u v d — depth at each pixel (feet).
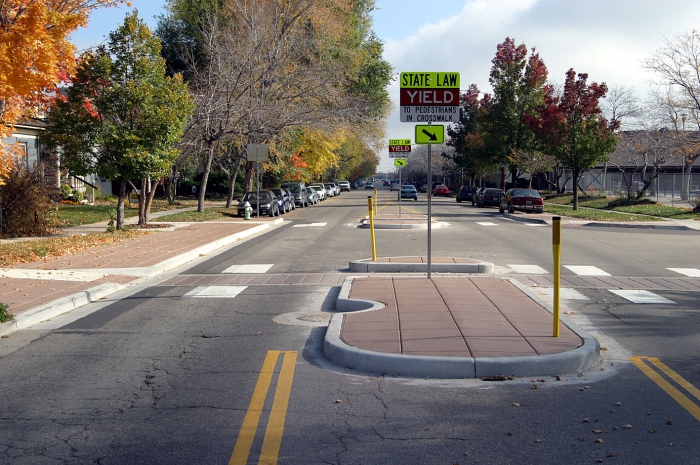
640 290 40.09
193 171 154.71
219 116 104.37
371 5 157.38
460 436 16.93
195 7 135.33
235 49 109.50
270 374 22.61
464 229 84.53
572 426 17.60
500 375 21.90
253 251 61.26
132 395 20.51
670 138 120.98
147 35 72.69
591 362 23.24
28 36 47.37
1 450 16.26
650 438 16.78
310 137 149.79
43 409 19.27
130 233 72.84
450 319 28.14
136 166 71.77
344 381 21.70
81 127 70.23
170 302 36.47
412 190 209.77
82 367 23.68
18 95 51.85
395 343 24.31
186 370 23.24
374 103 158.30
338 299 33.55
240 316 32.60
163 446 16.44
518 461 15.39
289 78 114.11
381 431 17.30
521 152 180.86
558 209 131.44
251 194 113.80
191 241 66.08
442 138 36.99
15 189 70.08
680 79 114.83
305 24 120.57
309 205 166.40
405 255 56.44
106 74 70.38
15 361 24.49
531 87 188.14
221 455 15.85
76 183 127.65
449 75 36.19
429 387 20.94
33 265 48.96
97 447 16.42
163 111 72.08
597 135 125.08
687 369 23.15
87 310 34.35
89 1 53.57
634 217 104.53
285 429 17.51
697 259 55.01
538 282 43.19
